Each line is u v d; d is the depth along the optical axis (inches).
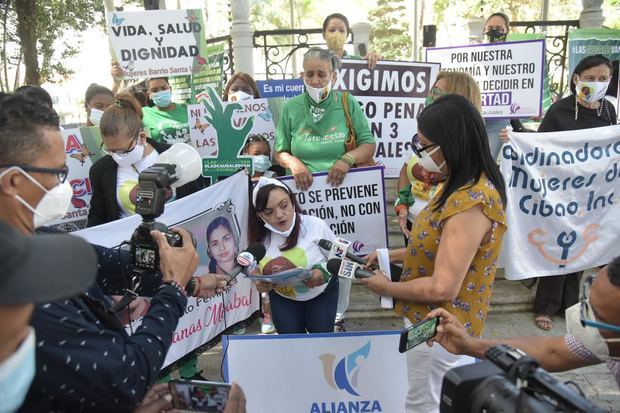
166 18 173.8
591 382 127.3
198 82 242.4
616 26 574.9
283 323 110.6
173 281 59.6
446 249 69.2
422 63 170.4
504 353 46.1
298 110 136.3
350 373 91.2
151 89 175.9
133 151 111.7
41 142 46.3
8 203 46.0
